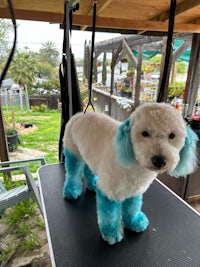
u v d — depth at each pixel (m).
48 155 2.87
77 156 1.14
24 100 3.60
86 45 3.36
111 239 0.86
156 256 0.82
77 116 1.13
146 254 0.83
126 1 1.52
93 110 1.16
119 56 3.53
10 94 3.26
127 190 0.79
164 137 0.65
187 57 3.17
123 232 0.93
